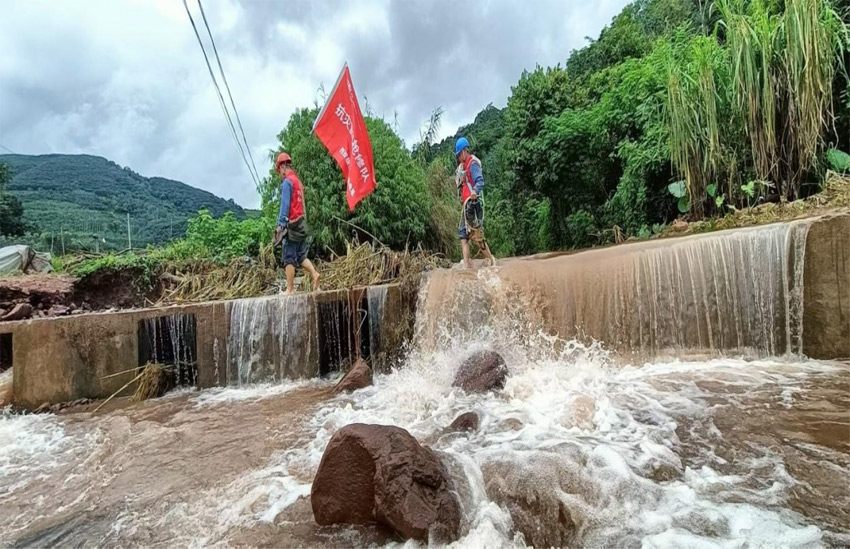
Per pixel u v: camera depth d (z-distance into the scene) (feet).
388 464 7.34
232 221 47.11
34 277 29.99
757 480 7.54
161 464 11.39
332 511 7.72
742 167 22.89
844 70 19.81
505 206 63.00
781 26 20.52
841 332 12.66
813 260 13.08
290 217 21.44
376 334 19.58
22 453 13.58
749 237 14.16
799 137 19.93
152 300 31.53
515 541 7.04
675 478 7.91
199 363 20.12
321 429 12.85
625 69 40.40
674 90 24.36
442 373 16.55
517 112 47.16
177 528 8.30
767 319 13.85
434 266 25.57
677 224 23.15
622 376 13.73
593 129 38.14
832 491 6.98
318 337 19.53
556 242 50.42
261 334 19.90
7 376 22.30
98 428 15.44
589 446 9.29
